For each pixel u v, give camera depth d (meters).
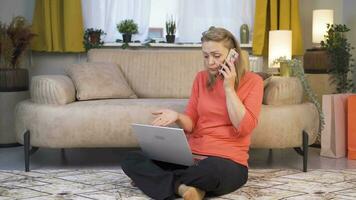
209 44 2.27
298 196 2.31
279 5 4.58
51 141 2.96
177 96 3.66
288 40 4.19
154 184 2.25
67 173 2.86
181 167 2.41
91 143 2.98
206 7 4.65
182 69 3.72
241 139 2.35
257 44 4.56
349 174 2.87
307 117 3.03
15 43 4.11
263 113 2.95
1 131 3.97
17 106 3.14
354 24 4.38
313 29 4.32
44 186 2.53
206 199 2.25
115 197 2.29
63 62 4.67
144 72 3.72
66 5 4.43
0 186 2.53
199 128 2.42
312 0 4.69
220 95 2.37
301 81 3.49
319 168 3.14
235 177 2.25
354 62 4.37
